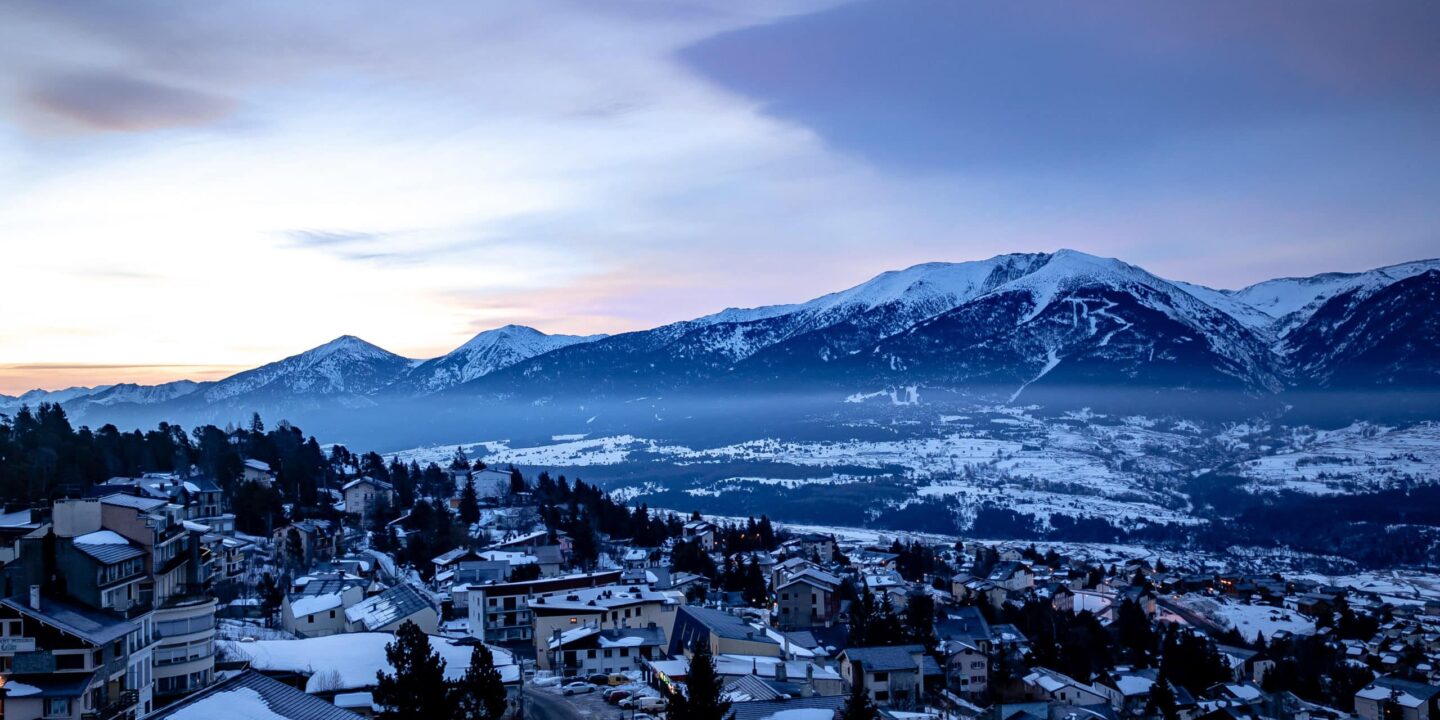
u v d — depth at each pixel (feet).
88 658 232.12
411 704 249.75
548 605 507.30
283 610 499.92
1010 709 452.76
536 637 497.46
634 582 622.13
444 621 573.33
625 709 367.45
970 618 637.30
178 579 285.64
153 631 266.77
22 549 246.88
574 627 495.41
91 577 247.70
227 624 465.47
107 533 266.16
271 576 572.10
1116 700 512.63
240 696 224.94
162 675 268.00
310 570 625.00
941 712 408.26
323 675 333.01
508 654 400.88
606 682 431.43
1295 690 604.08
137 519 270.46
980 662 518.78
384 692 257.14
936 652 532.32
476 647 282.97
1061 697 503.61
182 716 209.97
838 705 278.87
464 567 641.40
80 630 233.14
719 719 255.70
